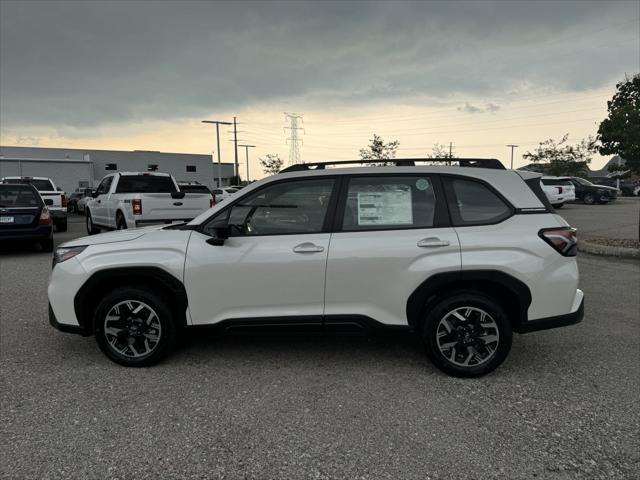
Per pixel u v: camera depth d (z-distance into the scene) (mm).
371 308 4047
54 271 4277
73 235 14945
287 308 4074
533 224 3990
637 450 2994
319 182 4176
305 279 4020
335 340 4980
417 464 2854
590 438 3127
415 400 3650
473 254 3922
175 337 4230
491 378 4043
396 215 4094
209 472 2787
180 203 11320
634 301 6457
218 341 4953
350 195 4133
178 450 2998
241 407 3549
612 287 7266
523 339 5004
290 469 2814
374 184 4137
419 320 4074
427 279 3939
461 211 4066
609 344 4844
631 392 3773
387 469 2809
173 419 3375
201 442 3086
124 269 4113
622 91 10906
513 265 3889
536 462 2875
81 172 51281
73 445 3049
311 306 4066
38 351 4672
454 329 3988
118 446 3043
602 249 10219
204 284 4078
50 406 3555
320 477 2742
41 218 10594
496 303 3961
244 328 4102
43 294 6965
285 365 4328
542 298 3938
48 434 3176
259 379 4031
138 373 4148
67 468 2816
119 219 11633
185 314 4141
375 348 4754
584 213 20797
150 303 4141
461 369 3990
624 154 10422
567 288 3969
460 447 3025
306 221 4133
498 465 2844
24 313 5965
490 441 3092
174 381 3990
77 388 3854
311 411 3486
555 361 4410
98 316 4180
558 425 3287
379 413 3455
